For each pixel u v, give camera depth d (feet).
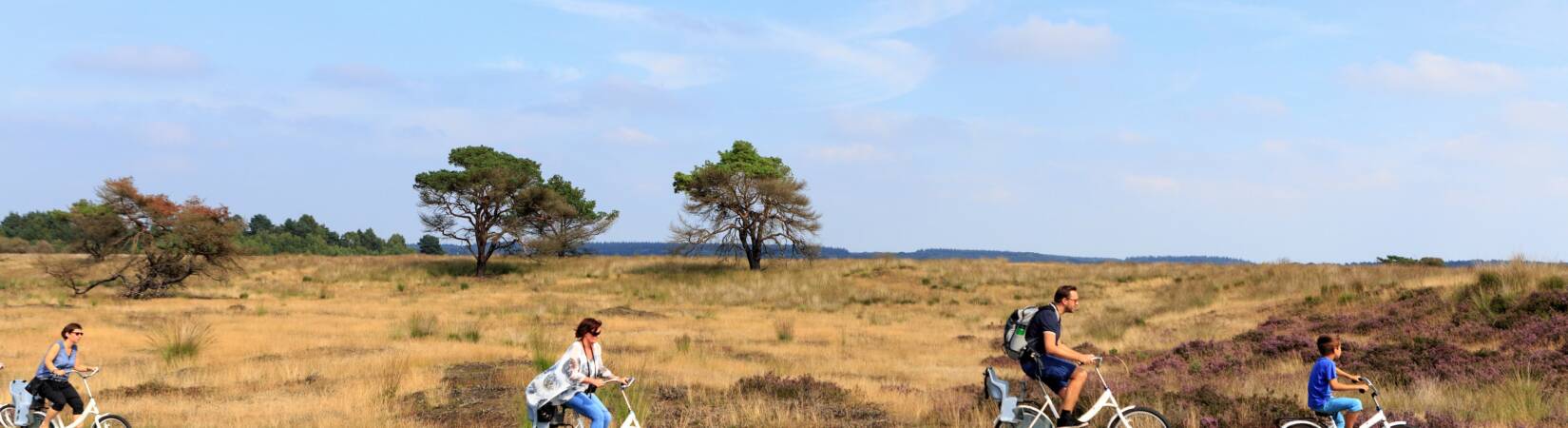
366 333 93.50
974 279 191.21
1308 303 100.01
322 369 59.00
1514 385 44.19
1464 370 52.80
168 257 170.19
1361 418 33.94
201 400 46.65
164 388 50.90
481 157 255.09
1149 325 104.22
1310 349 65.92
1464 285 84.99
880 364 71.00
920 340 97.96
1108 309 139.13
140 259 172.86
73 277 189.26
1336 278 119.03
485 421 40.34
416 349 74.79
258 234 498.69
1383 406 41.55
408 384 51.16
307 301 160.86
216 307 136.15
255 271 219.41
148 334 88.48
